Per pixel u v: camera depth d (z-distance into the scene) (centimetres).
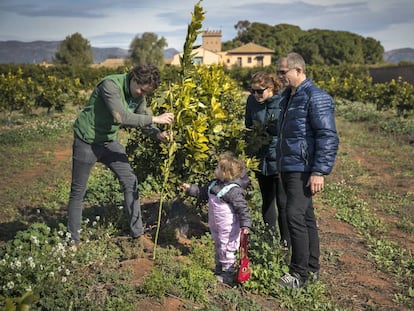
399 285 477
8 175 948
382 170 1051
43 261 420
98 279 414
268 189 521
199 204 527
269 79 489
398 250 567
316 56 9462
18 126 1811
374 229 649
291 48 10512
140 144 532
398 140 1447
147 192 716
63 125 1762
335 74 4106
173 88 495
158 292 386
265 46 10631
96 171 927
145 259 459
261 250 470
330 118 404
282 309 405
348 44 9331
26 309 203
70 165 1051
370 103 2766
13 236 550
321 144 404
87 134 457
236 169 425
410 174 1002
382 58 10025
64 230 499
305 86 412
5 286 382
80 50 9131
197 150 458
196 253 464
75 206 482
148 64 442
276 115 496
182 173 494
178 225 531
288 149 422
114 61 9550
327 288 455
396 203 797
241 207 421
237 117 684
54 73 4456
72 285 396
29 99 2155
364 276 494
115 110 432
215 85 543
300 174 420
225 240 435
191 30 464
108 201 659
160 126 495
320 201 783
